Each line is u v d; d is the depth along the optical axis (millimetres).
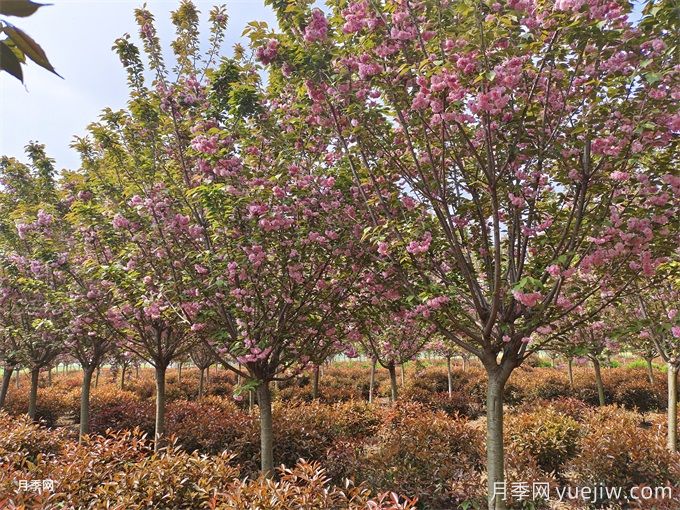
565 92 4051
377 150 4645
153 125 6043
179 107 6148
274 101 5578
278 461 7000
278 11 4207
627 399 12922
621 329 4301
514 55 3555
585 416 9406
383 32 3998
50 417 12055
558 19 3348
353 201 5266
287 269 5305
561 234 4340
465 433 7109
